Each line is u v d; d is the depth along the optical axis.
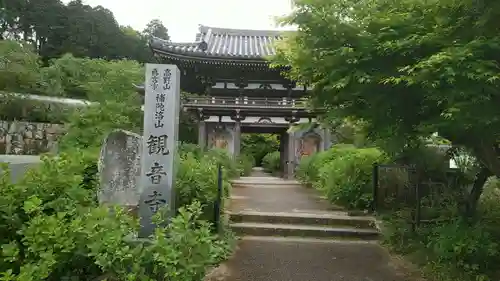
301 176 18.70
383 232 8.47
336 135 18.25
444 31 4.96
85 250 3.82
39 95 16.48
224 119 20.14
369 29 5.55
